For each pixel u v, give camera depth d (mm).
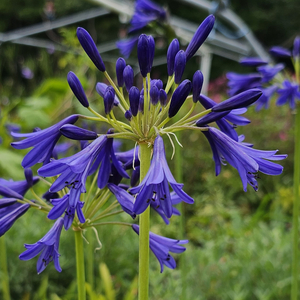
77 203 378
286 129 1497
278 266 810
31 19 4059
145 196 356
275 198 1270
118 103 418
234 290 750
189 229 1243
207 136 402
